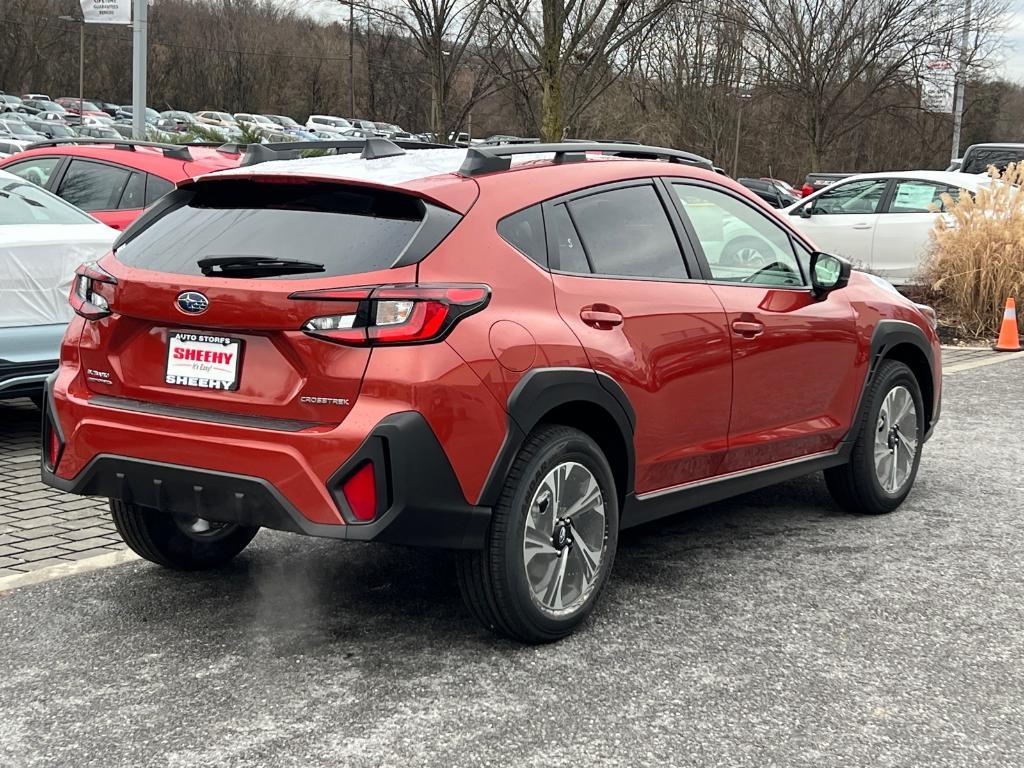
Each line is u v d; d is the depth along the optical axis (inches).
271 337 144.6
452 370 142.1
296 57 3599.9
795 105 1663.4
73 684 145.9
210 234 156.4
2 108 3110.2
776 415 200.4
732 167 1882.4
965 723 138.1
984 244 523.8
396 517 139.6
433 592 181.2
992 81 1888.5
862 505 228.1
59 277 259.8
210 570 190.7
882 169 2096.5
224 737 131.9
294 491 140.1
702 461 185.6
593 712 139.3
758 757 128.6
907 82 1583.4
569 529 159.6
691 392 179.9
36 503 229.1
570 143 181.6
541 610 155.8
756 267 200.2
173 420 148.2
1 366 249.6
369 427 138.2
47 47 3656.5
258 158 186.1
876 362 222.8
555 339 155.3
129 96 3759.8
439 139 688.4
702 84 1838.1
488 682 147.3
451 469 142.8
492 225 154.6
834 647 161.0
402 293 140.5
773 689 146.7
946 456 284.0
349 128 2987.2
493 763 126.5
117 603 174.4
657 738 132.8
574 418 166.1
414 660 154.2
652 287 175.5
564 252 164.2
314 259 146.0
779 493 248.7
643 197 182.1
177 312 148.7
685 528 220.2
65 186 373.1
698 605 176.9
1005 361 458.0
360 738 131.9
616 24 623.8
